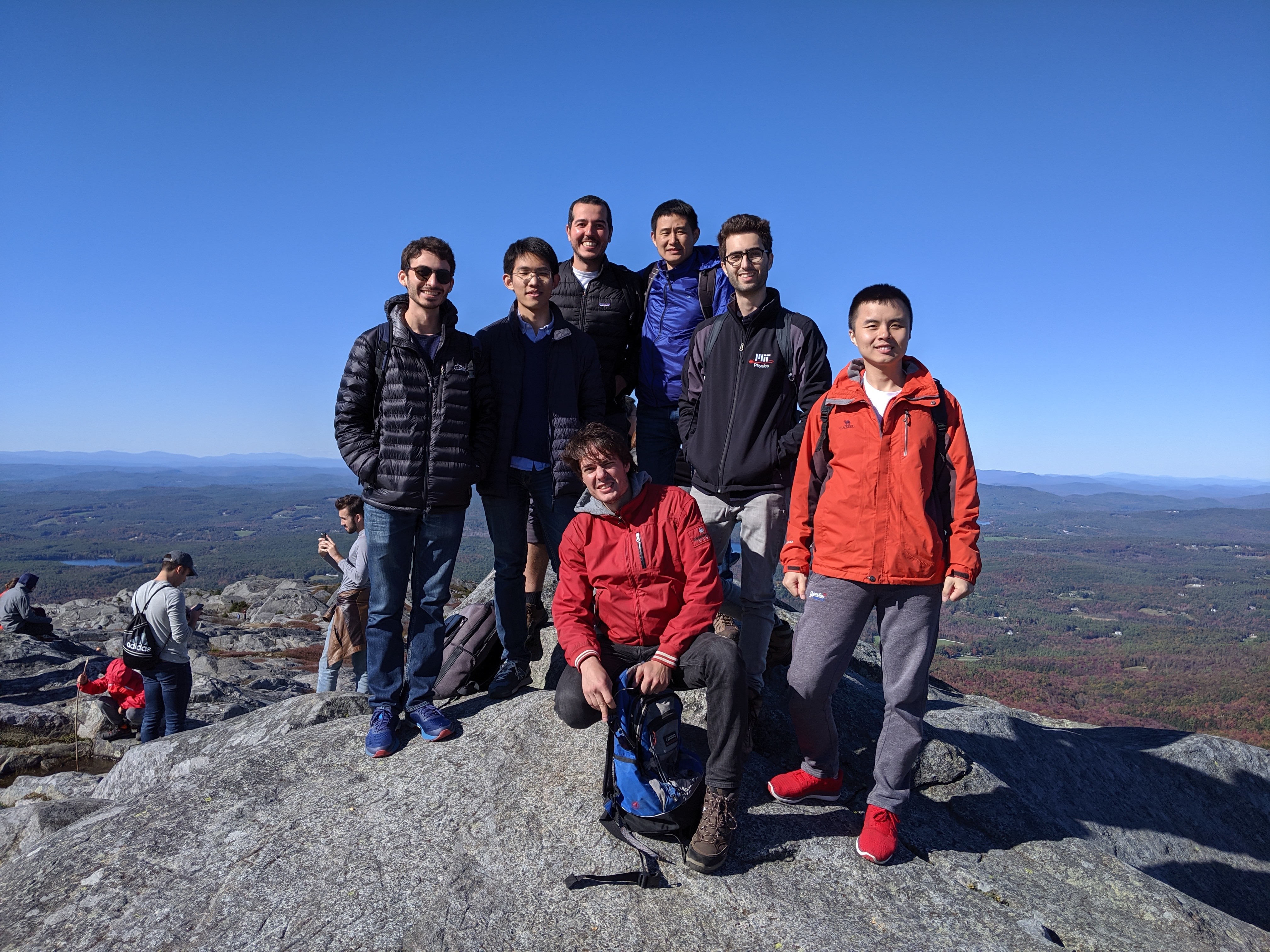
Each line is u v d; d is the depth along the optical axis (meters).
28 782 5.02
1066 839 3.19
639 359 4.69
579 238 4.45
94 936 2.29
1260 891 4.19
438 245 3.38
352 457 3.51
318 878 2.52
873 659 5.77
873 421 2.89
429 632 3.61
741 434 3.52
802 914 2.38
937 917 2.44
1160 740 5.11
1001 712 4.63
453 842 2.70
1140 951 2.47
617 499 2.93
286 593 21.80
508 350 3.87
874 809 2.80
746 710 2.56
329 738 3.55
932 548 2.80
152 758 4.07
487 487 3.87
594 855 2.62
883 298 2.84
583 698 2.88
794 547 3.07
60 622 16.28
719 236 3.65
